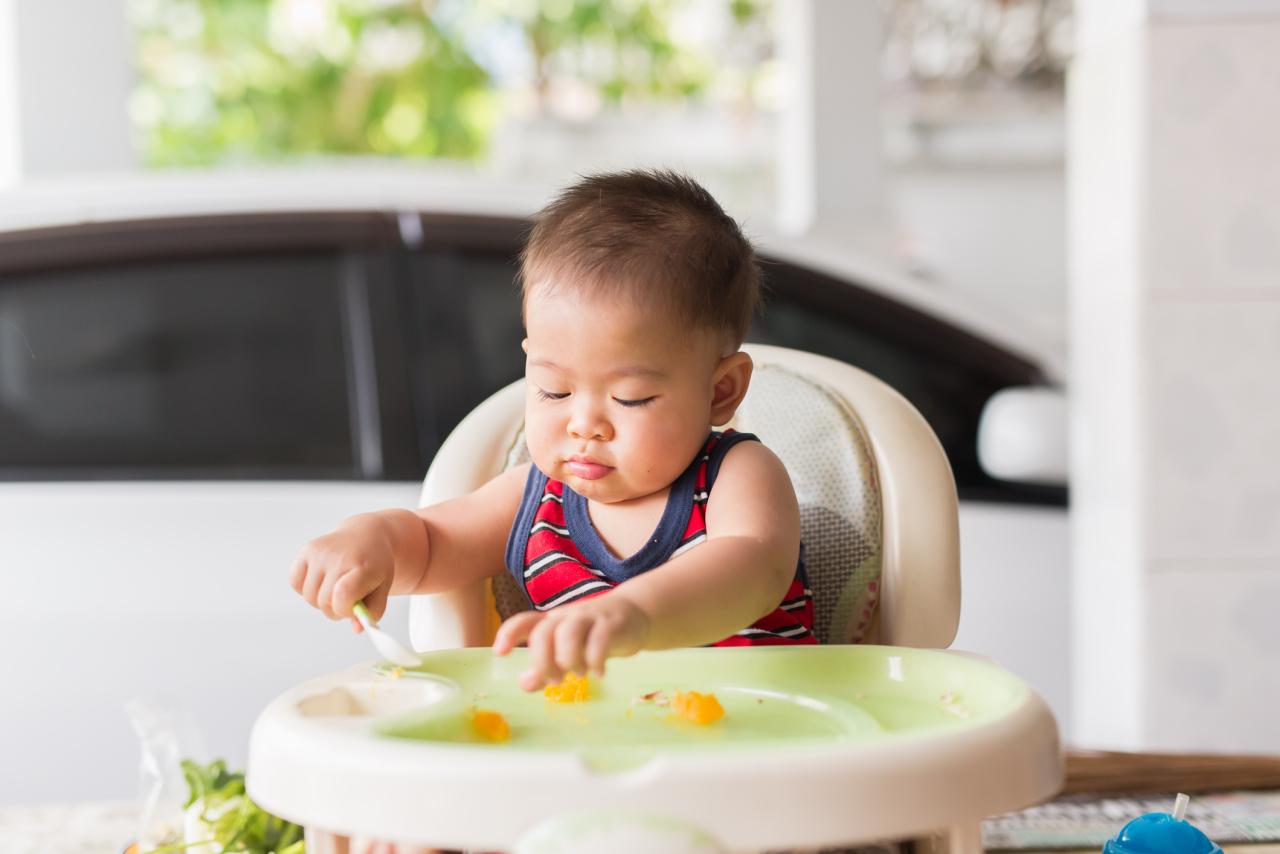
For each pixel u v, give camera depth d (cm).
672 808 74
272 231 259
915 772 77
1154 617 234
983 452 267
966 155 695
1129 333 237
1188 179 233
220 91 898
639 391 113
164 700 162
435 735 91
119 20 348
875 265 283
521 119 736
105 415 247
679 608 97
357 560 116
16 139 343
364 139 909
